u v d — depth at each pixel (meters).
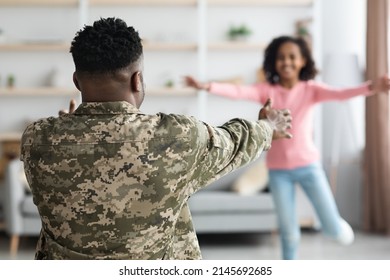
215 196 7.03
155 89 8.57
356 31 8.50
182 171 1.81
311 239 7.44
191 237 2.00
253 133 1.99
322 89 5.17
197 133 1.84
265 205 7.03
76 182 1.77
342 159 8.55
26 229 6.90
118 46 1.84
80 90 1.93
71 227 1.78
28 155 1.83
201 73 8.55
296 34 8.77
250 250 6.95
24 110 8.80
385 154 7.81
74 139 1.80
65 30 8.73
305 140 5.17
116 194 1.76
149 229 1.80
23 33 8.67
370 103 7.87
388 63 7.71
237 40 8.67
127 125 1.81
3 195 7.52
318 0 8.20
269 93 5.21
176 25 8.80
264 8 8.84
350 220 8.66
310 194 5.17
